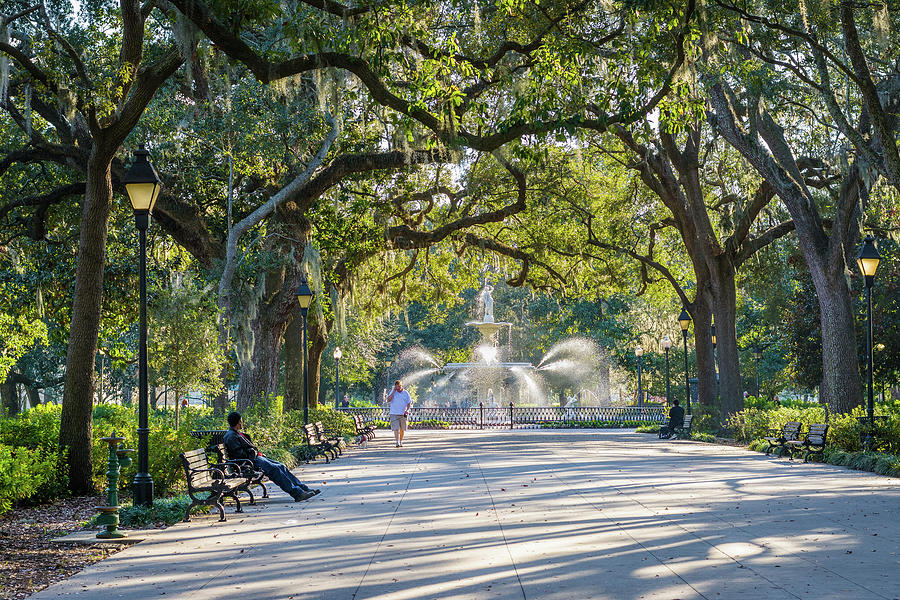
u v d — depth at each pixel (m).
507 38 21.50
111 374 57.16
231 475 13.05
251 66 14.65
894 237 27.86
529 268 40.59
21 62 15.83
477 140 16.33
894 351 34.19
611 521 10.67
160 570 8.32
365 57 15.83
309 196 25.06
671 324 56.31
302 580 7.60
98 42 18.98
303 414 25.59
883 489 14.26
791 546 8.82
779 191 24.61
